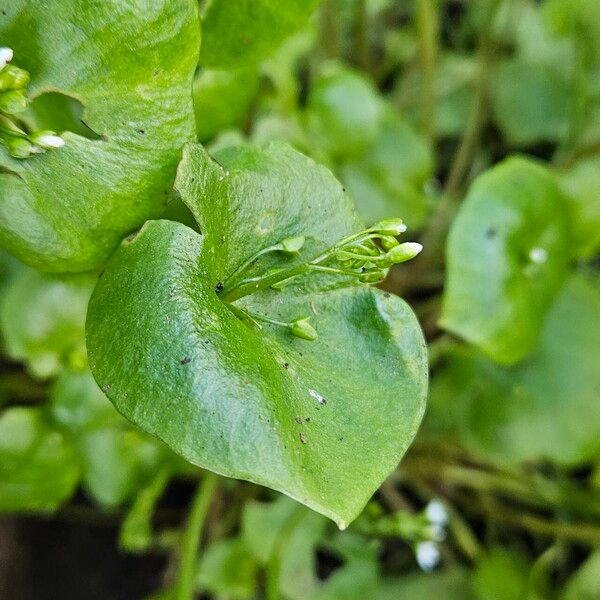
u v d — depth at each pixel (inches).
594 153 9.7
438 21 11.1
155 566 9.6
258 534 8.0
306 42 8.5
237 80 7.1
